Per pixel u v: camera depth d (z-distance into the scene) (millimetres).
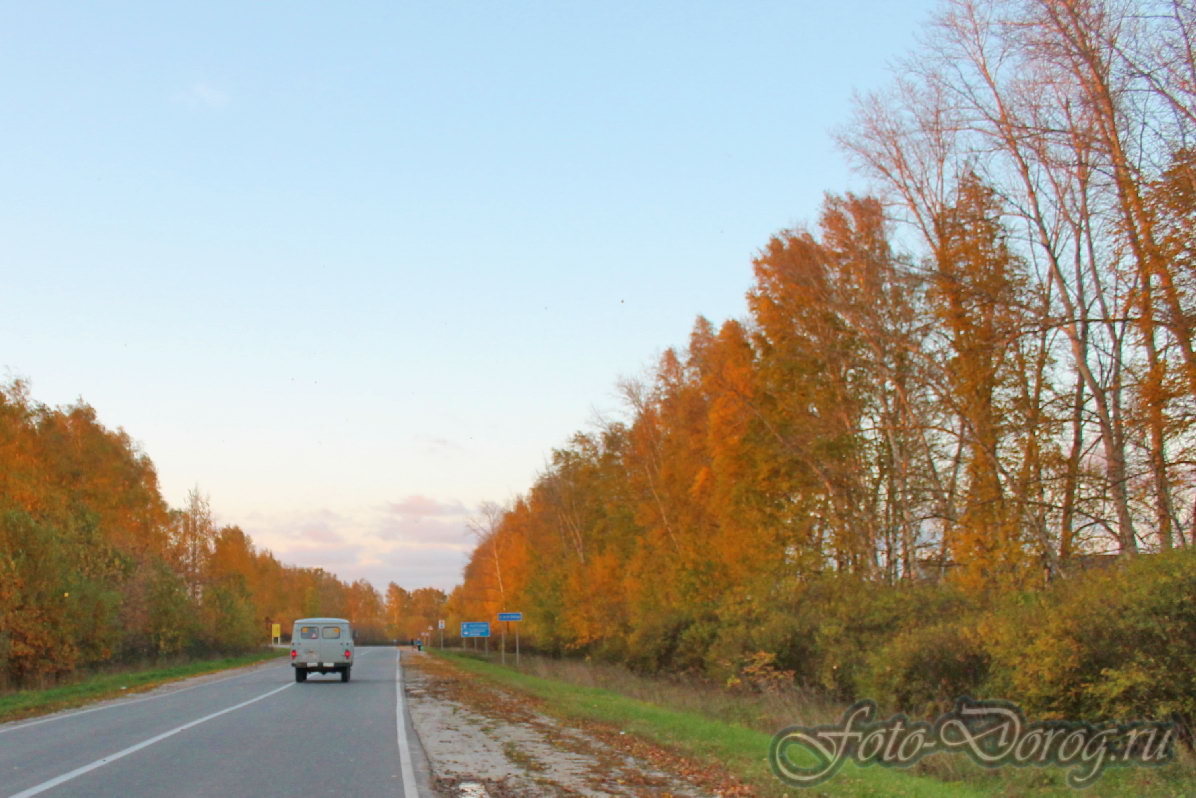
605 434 56438
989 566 22328
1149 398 17734
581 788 11539
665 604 42719
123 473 61844
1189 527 19500
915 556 27234
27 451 52281
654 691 30812
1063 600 15484
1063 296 22672
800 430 33188
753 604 29656
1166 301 17516
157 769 12516
